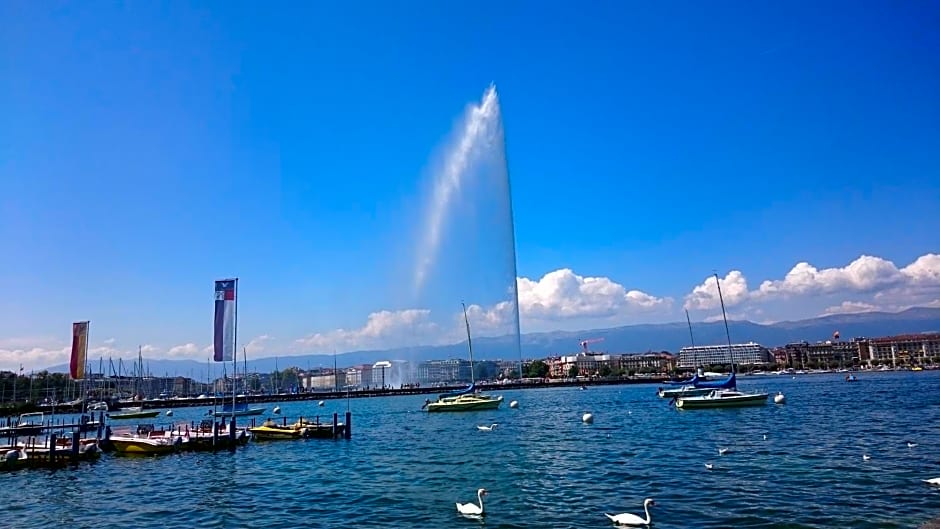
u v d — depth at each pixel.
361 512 28.80
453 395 102.44
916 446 41.16
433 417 91.81
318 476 39.69
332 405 154.75
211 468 44.44
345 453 50.91
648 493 30.12
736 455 40.81
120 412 130.50
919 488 28.27
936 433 48.41
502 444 53.97
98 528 27.86
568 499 29.67
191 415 129.88
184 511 30.61
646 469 37.12
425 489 33.66
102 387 182.38
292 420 96.25
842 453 39.47
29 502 33.94
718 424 63.91
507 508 28.19
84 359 63.09
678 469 36.53
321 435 61.97
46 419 117.44
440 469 40.72
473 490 32.84
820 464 35.62
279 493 34.31
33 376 172.50
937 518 21.73
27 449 47.09
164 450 51.19
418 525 25.88
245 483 37.94
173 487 37.38
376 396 194.00
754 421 65.38
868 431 51.50
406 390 196.88
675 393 114.75
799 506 26.00
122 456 50.31
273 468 43.72
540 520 25.80
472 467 41.12
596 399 135.88
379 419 92.62
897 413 68.25
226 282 54.53
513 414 92.62
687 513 25.84
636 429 62.75
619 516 24.92
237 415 116.88
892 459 36.31
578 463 40.91
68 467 45.47
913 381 162.50
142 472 43.22
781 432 53.62
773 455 40.00
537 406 113.25
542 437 58.56
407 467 42.16
